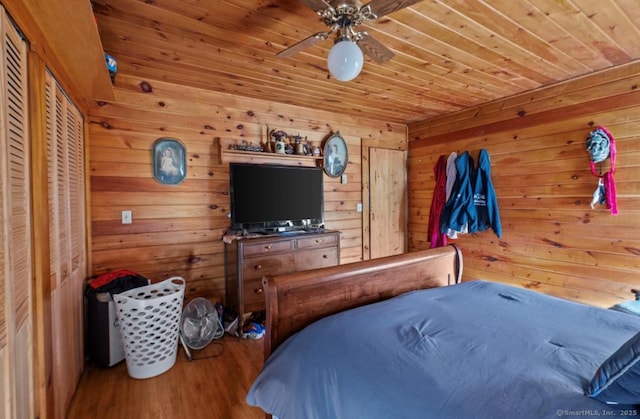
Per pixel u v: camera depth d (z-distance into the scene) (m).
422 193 4.30
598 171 2.71
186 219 2.91
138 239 2.71
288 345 1.37
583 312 1.48
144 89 2.71
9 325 1.03
